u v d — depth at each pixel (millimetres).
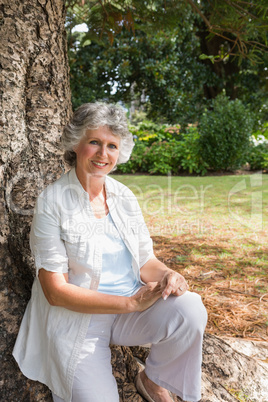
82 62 12320
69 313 1542
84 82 12633
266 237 5000
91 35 4371
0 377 1630
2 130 1744
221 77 13836
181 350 1569
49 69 1967
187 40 13273
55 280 1489
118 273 1694
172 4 3986
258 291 3355
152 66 12570
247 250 4488
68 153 1727
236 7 3762
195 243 4797
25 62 1873
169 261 4156
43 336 1574
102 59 12641
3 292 1691
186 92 13461
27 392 1646
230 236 5082
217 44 12945
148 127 14273
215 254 4363
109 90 13227
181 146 11289
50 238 1507
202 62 13805
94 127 1548
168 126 15219
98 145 1588
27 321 1646
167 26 4195
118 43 12305
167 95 13180
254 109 14047
